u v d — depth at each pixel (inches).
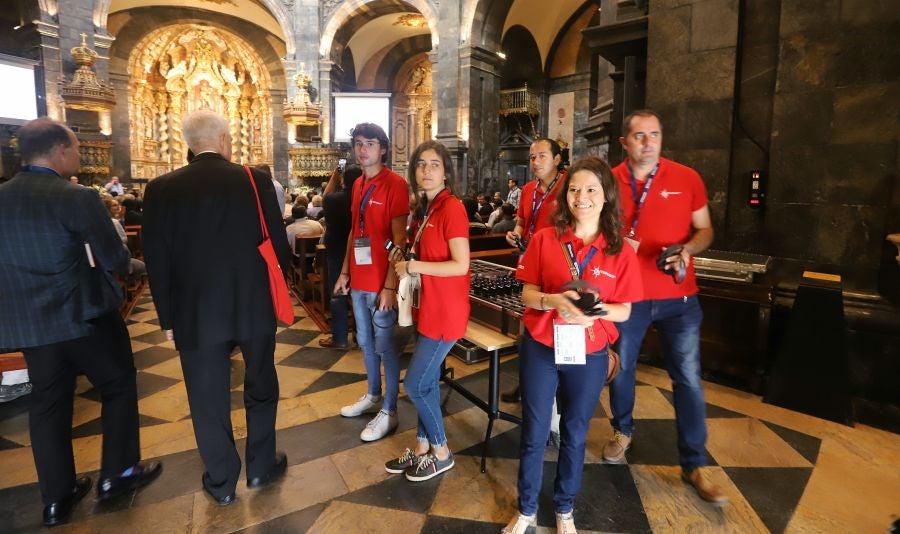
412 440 115.3
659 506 91.6
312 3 666.8
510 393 135.7
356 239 111.3
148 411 130.0
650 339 164.2
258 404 95.3
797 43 140.8
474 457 108.0
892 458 107.0
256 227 89.4
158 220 83.5
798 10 139.9
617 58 199.2
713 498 91.7
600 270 74.9
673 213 96.1
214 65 828.6
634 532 84.7
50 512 86.2
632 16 191.2
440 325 90.5
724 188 160.9
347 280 122.4
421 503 92.4
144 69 777.6
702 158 164.2
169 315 85.9
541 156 115.2
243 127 868.0
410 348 179.6
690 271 95.8
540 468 80.0
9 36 571.2
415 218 99.0
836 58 135.1
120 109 747.4
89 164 546.0
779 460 106.3
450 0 559.8
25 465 105.4
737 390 141.1
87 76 531.8
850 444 112.5
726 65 156.9
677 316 96.0
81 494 93.7
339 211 163.5
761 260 144.3
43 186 81.3
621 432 105.7
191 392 88.4
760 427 119.9
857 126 133.4
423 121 894.4
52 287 81.9
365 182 112.3
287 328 203.0
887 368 130.2
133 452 95.7
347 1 662.5
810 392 126.4
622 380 101.9
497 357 102.7
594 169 73.7
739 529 85.5
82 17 554.6
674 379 97.7
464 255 88.0
